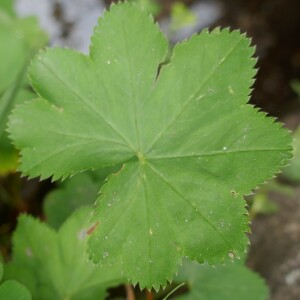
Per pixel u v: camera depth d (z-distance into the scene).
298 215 0.34
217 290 0.29
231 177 0.23
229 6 0.52
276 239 0.34
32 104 0.24
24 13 0.50
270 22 0.52
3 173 0.34
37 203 0.38
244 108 0.24
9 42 0.38
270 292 0.32
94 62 0.25
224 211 0.23
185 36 0.50
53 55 0.25
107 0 0.51
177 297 0.29
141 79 0.25
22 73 0.30
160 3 0.52
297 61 0.50
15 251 0.28
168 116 0.24
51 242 0.28
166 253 0.23
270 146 0.23
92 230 0.24
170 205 0.23
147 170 0.24
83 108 0.25
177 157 0.24
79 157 0.24
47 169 0.24
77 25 0.50
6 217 0.36
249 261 0.33
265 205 0.35
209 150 0.24
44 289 0.27
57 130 0.24
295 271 0.32
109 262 0.23
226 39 0.24
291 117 0.43
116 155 0.24
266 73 0.50
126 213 0.23
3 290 0.23
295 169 0.35
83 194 0.32
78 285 0.27
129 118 0.24
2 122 0.28
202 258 0.23
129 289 0.28
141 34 0.25
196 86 0.24
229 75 0.24
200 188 0.23
